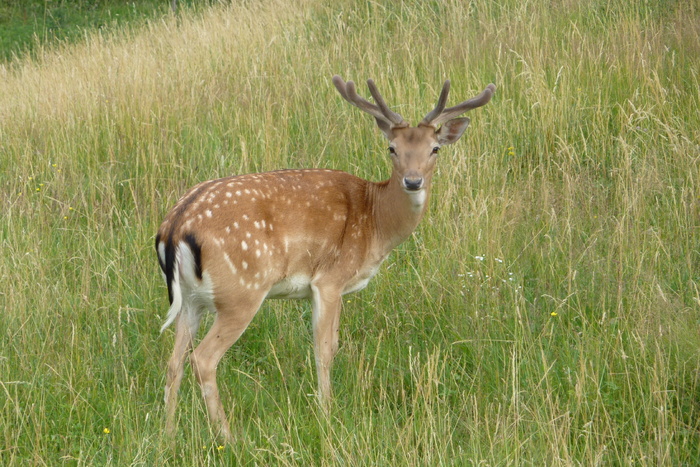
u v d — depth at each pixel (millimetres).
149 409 8859
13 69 26219
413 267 11133
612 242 11250
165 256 8555
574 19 17969
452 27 18781
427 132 9438
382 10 20703
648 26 17188
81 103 16141
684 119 14117
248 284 8703
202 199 8617
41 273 10789
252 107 15602
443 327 10281
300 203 9109
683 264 11039
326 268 9344
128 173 14039
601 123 14055
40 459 7625
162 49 20641
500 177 13234
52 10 34656
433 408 8625
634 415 8086
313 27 20422
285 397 9156
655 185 12547
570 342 9758
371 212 9633
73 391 8766
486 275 10812
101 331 10070
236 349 10398
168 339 10078
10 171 14258
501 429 8156
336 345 9523
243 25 21062
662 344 9070
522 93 15148
